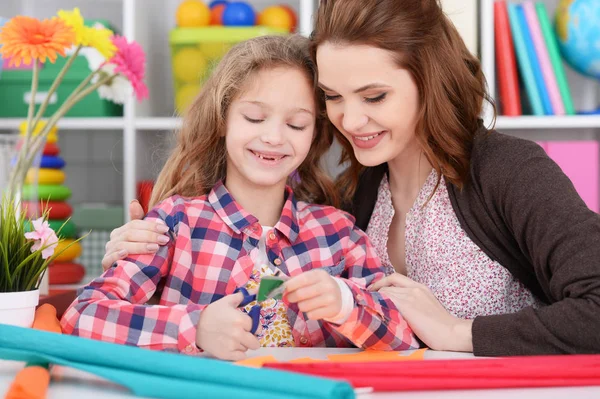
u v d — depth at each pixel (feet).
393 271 4.44
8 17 8.63
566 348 3.25
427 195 4.28
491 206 3.91
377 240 4.49
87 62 7.54
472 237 4.08
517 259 4.04
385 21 3.64
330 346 4.01
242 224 4.04
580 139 8.02
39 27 4.88
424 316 3.56
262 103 3.95
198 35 7.41
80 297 3.50
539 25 7.18
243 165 4.03
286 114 3.98
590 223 3.41
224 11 7.54
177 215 4.00
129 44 5.67
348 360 3.16
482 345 3.35
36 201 5.45
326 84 3.77
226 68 4.11
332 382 2.18
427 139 3.97
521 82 7.47
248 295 3.63
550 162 3.78
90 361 2.68
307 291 3.14
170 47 7.70
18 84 7.64
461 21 6.97
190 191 4.32
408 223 4.34
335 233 4.31
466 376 2.60
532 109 7.18
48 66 7.60
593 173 7.13
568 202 3.54
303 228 4.28
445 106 3.91
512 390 2.57
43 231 3.50
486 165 3.92
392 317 3.53
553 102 7.16
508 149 3.89
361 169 4.68
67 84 7.55
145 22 7.86
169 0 8.55
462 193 4.06
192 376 2.42
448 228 4.19
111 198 8.88
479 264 4.13
